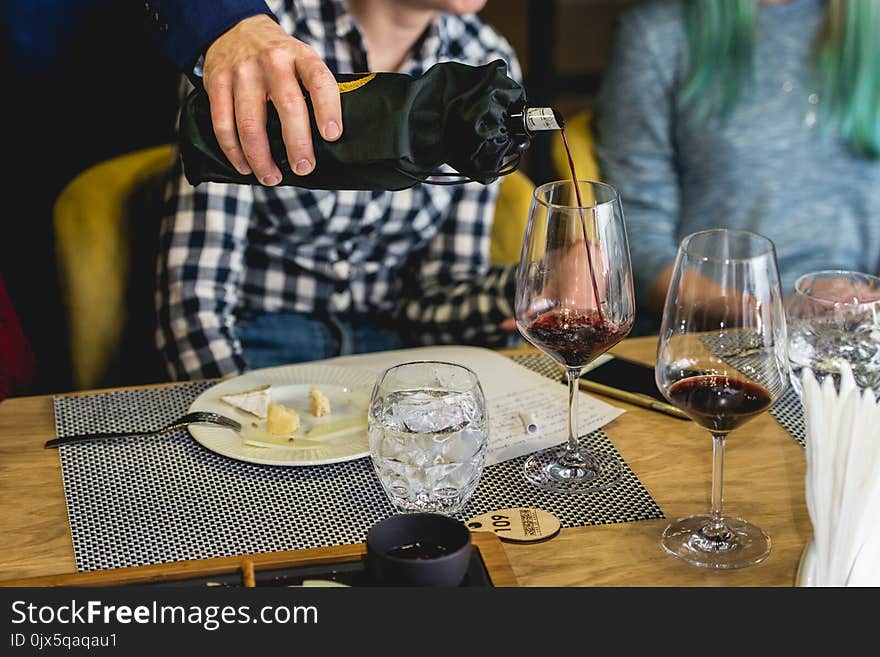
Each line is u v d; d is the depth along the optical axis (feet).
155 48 9.04
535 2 12.12
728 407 3.21
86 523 3.46
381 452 3.46
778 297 3.26
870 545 2.89
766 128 7.07
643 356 4.76
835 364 3.92
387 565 2.69
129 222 5.98
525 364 4.66
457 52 6.23
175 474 3.77
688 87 7.11
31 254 9.57
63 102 9.05
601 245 3.66
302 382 4.39
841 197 7.11
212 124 3.71
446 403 3.43
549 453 3.95
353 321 6.40
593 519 3.54
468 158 3.43
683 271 3.31
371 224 6.10
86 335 5.92
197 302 5.57
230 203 5.63
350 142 3.50
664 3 7.27
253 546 3.35
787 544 3.41
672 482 3.77
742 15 6.92
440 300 6.24
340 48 5.84
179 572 2.94
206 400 4.21
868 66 6.86
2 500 3.58
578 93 13.12
